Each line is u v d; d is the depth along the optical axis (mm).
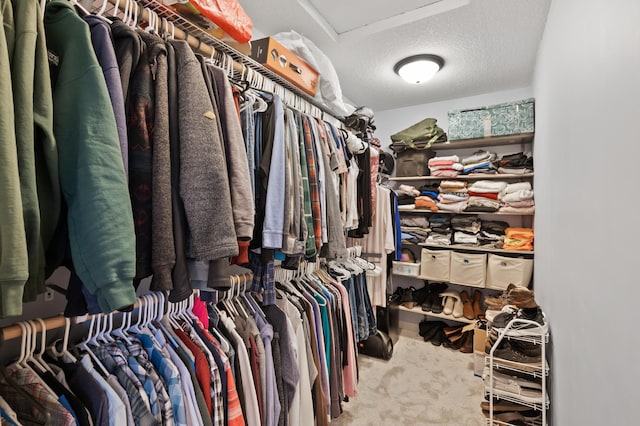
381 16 1876
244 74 1144
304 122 1270
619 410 704
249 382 983
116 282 525
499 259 2590
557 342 1358
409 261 3096
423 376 2225
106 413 637
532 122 2473
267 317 1221
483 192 2723
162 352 820
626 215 684
